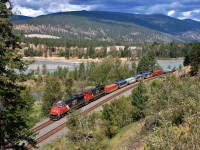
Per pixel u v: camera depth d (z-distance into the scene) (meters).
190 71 113.19
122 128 57.66
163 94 45.31
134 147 39.38
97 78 150.88
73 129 44.31
